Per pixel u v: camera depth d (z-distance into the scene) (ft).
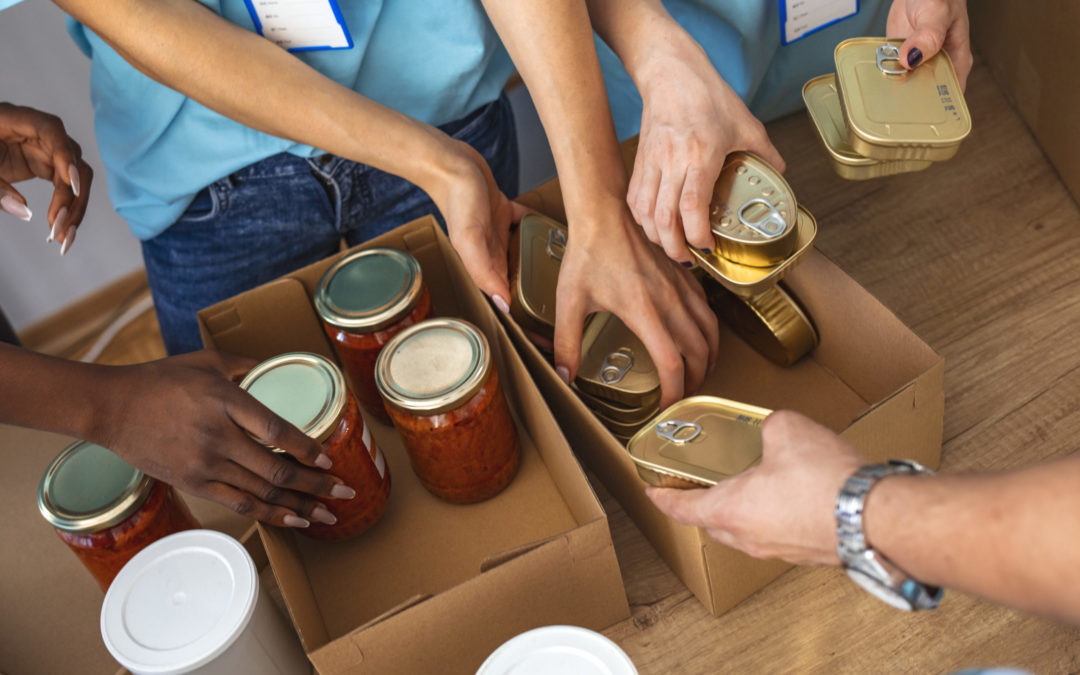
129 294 6.42
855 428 2.30
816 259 2.79
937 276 3.24
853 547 1.52
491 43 3.70
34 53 5.36
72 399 2.31
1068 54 3.14
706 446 2.28
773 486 1.71
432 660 2.32
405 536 2.83
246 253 3.86
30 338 6.24
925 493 1.41
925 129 2.53
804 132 4.04
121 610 2.29
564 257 2.89
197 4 3.12
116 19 2.96
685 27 3.93
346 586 2.74
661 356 2.71
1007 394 2.84
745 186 2.59
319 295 2.95
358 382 3.05
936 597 1.52
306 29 3.31
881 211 3.54
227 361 2.73
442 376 2.59
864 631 2.42
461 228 2.95
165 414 2.35
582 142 2.81
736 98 2.81
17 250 5.87
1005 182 3.48
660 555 2.72
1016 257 3.22
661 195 2.62
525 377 2.71
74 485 2.52
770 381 3.01
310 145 3.19
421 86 3.67
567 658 1.96
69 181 3.37
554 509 2.81
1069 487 1.25
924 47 2.65
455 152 3.04
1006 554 1.28
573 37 2.77
